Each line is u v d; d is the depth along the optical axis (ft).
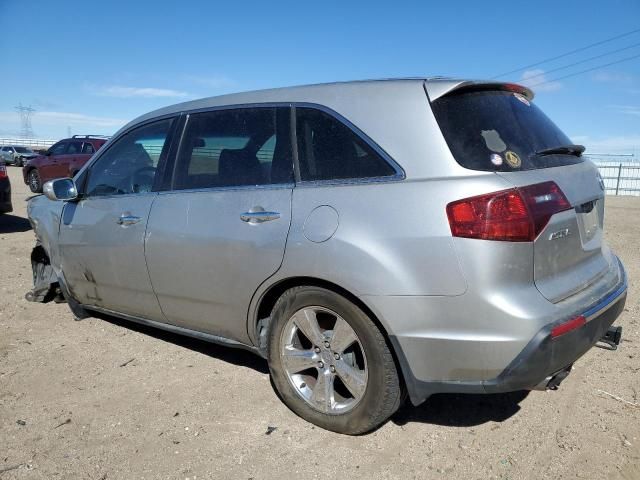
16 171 95.71
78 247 14.38
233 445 9.84
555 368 8.55
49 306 17.74
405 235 8.77
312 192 9.96
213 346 14.38
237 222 10.75
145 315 13.41
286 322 10.37
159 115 13.35
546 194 8.95
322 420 10.15
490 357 8.37
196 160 12.10
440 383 8.82
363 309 9.31
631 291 19.03
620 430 10.17
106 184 14.12
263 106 11.32
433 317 8.63
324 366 10.06
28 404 11.35
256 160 11.06
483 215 8.37
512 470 9.06
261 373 12.74
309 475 8.99
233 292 10.93
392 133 9.46
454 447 9.72
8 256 25.40
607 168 83.87
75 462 9.39
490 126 9.41
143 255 12.50
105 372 12.84
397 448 9.70
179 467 9.24
